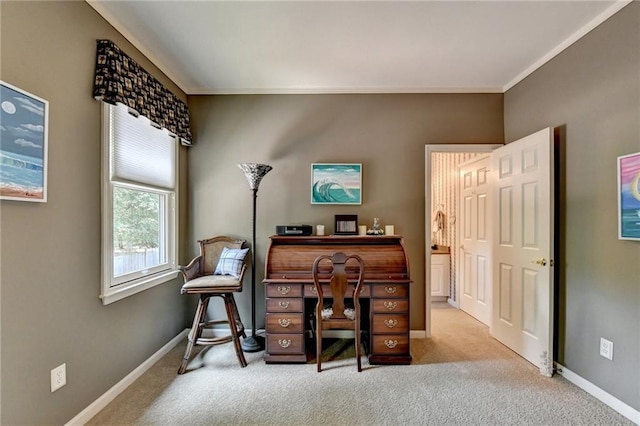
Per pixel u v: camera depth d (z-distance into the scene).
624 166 1.84
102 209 1.96
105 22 1.97
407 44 2.34
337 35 2.22
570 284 2.25
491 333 3.08
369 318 2.55
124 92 1.99
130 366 2.23
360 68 2.73
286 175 3.17
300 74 2.85
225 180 3.17
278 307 2.53
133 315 2.27
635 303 1.80
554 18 2.02
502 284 2.90
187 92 3.15
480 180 3.57
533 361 2.48
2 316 1.35
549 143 2.31
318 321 2.41
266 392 2.11
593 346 2.06
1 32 1.33
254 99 3.17
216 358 2.64
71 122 1.71
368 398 2.03
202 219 3.17
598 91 2.03
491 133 3.12
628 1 1.82
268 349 2.54
